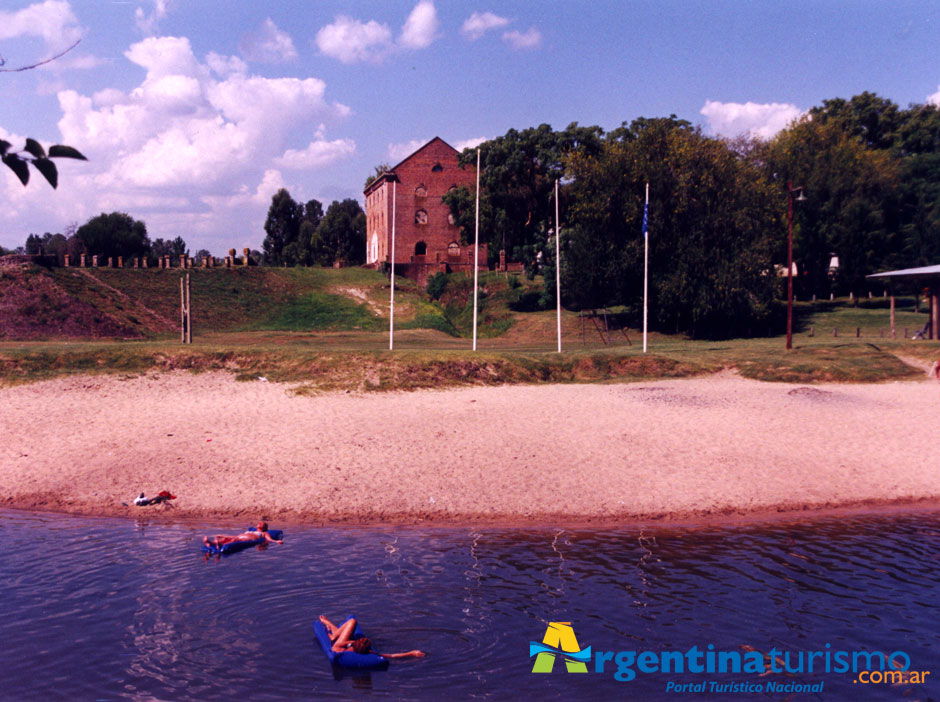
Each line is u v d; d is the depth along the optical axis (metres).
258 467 16.58
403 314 61.94
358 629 8.75
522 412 21.94
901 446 18.53
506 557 11.86
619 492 15.34
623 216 52.25
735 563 11.60
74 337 48.47
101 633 9.10
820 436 19.39
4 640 8.88
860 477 16.38
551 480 15.95
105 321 51.38
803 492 15.49
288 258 106.44
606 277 51.66
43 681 7.92
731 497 15.15
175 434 18.97
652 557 11.88
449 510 14.37
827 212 61.62
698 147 51.09
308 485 15.55
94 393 23.89
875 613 9.75
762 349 33.38
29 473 16.17
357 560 11.69
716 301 48.09
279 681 8.00
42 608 9.81
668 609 9.84
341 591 10.41
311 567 11.37
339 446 18.06
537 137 65.44
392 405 23.05
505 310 61.28
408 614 9.69
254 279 67.31
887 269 61.59
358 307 63.09
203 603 10.02
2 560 11.62
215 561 11.62
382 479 15.91
